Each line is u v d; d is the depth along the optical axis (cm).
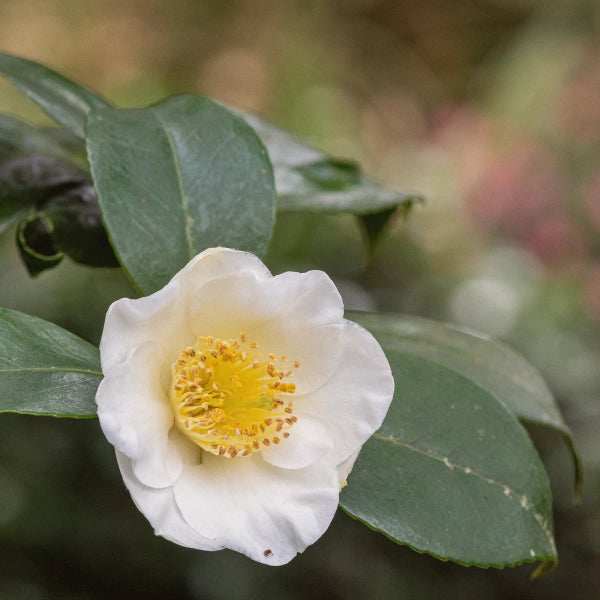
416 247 198
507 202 197
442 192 213
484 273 191
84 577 138
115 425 53
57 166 64
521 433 58
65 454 141
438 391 58
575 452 63
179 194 58
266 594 140
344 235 186
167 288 54
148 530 141
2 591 131
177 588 141
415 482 57
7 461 137
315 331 56
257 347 57
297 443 56
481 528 57
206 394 56
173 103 60
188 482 55
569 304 183
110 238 57
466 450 58
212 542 55
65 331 56
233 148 59
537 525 58
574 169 203
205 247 58
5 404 54
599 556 153
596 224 191
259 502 56
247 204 58
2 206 62
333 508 56
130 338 55
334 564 144
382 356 56
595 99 212
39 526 135
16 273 146
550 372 166
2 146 64
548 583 151
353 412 56
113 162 58
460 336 64
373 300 181
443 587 147
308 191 65
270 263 173
